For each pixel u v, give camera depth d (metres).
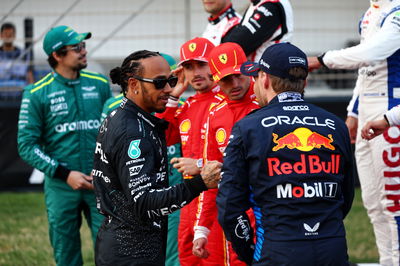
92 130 20.23
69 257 19.97
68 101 19.94
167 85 12.36
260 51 17.56
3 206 30.91
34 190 34.12
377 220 18.47
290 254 11.34
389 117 15.50
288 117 11.88
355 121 19.64
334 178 11.77
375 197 18.30
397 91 17.44
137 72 12.23
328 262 11.38
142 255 12.41
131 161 11.84
